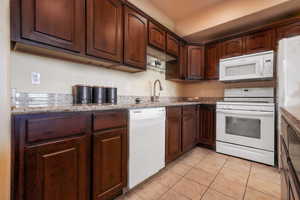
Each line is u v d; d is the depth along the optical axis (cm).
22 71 121
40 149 84
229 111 230
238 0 227
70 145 97
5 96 46
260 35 231
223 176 168
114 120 124
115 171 125
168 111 187
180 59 275
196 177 166
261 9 207
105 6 147
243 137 218
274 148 192
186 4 246
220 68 258
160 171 179
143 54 191
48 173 87
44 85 133
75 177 99
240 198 131
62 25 117
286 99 153
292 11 210
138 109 144
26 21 99
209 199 130
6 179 47
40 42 105
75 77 154
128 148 136
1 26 44
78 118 101
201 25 267
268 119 197
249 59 227
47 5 108
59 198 91
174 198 131
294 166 52
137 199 129
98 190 112
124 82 206
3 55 45
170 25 287
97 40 141
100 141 114
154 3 243
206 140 261
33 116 82
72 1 123
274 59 212
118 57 161
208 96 321
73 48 124
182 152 218
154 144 162
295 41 150
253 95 248
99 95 162
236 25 249
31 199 80
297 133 44
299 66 149
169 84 303
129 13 172
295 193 48
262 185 151
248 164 199
